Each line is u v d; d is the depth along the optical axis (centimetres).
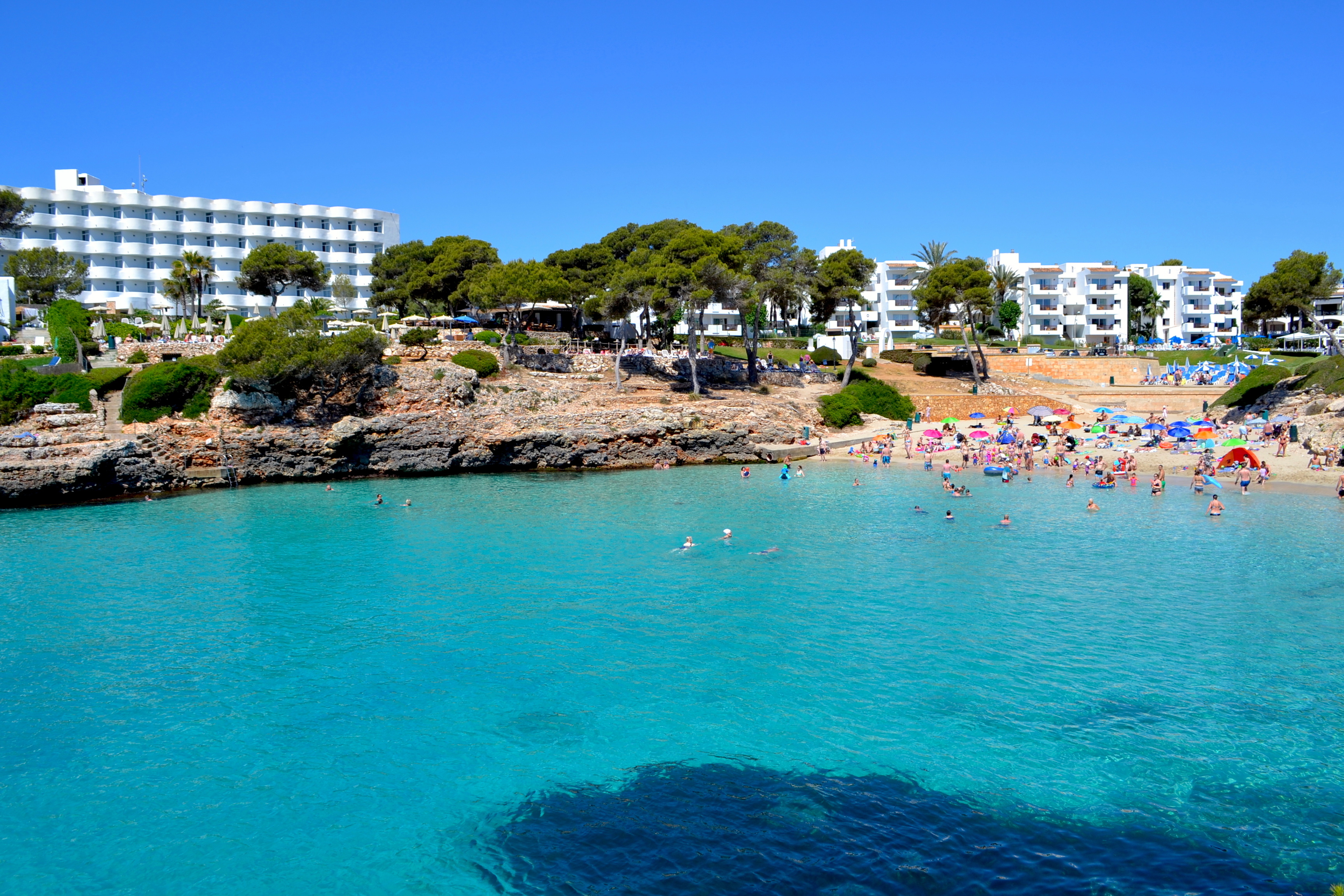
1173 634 3022
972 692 2567
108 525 5216
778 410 8712
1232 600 3400
